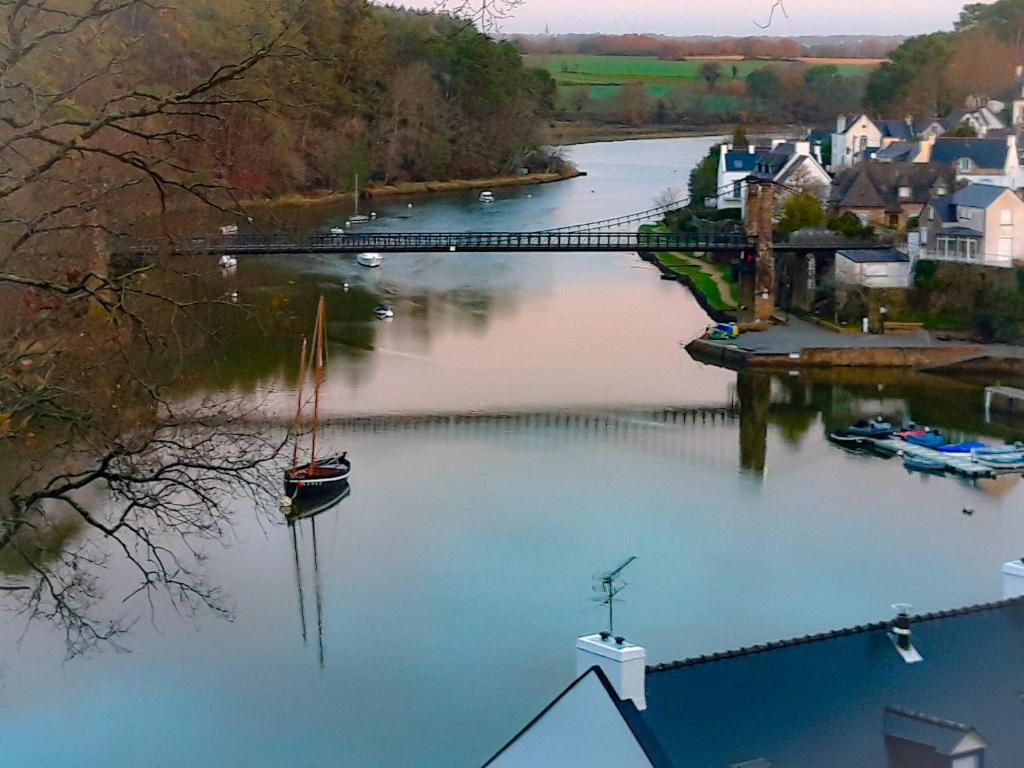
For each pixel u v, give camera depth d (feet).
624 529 231.30
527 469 265.13
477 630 189.78
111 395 119.55
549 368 351.46
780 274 423.23
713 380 344.08
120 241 133.49
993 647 111.45
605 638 102.27
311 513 237.45
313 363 343.46
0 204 107.96
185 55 283.79
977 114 622.54
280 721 164.66
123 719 165.27
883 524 236.43
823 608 198.18
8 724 163.32
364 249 394.11
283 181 593.42
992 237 382.42
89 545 209.56
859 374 351.67
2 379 97.14
